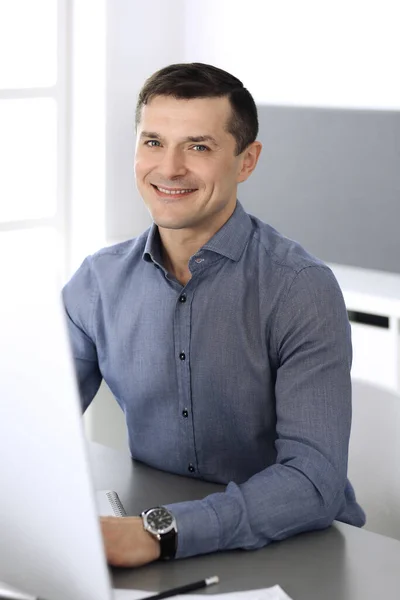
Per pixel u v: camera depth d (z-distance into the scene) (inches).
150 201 80.8
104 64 171.0
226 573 64.1
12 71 168.9
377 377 148.9
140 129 80.4
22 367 53.1
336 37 165.5
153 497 76.9
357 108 161.2
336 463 73.1
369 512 89.7
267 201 175.3
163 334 82.7
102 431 135.2
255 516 68.1
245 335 80.6
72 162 177.3
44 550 54.2
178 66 79.8
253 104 82.2
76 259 179.5
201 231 81.7
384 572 64.6
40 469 53.4
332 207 166.6
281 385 77.2
